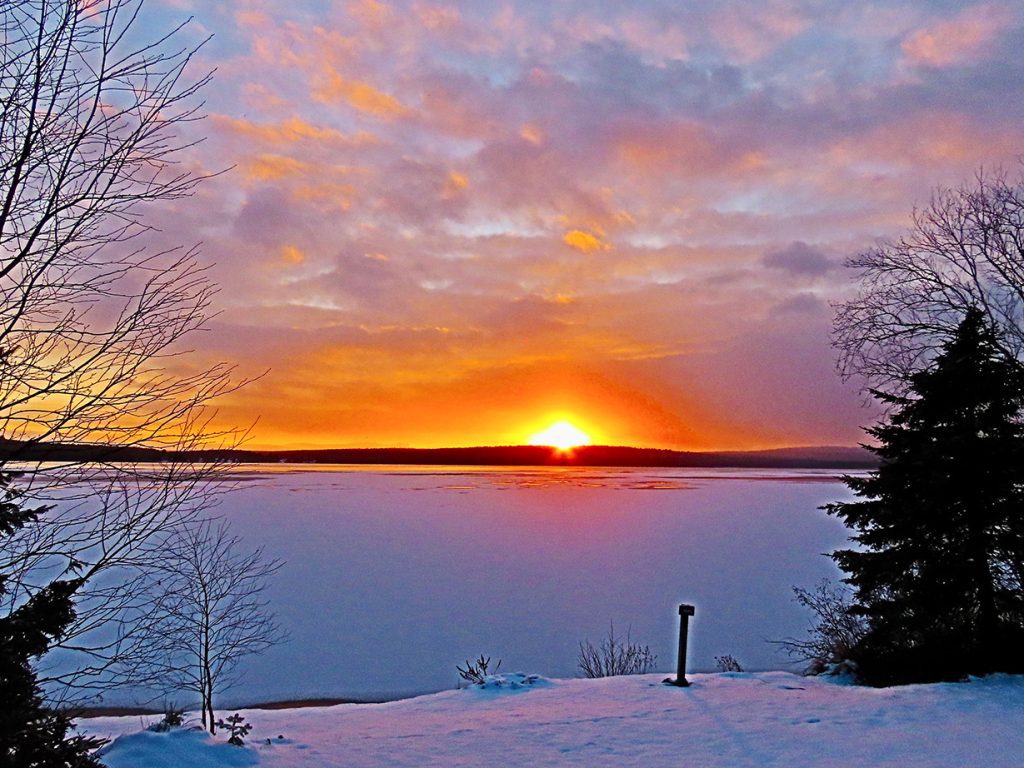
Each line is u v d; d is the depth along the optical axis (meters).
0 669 4.49
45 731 4.79
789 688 10.38
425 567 30.56
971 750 6.96
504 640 19.47
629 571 29.95
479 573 29.30
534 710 9.36
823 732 7.79
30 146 4.47
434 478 124.31
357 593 25.19
